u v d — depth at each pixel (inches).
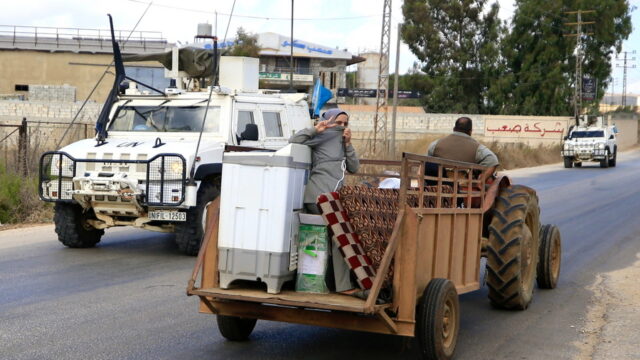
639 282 406.3
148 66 2017.7
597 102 2970.0
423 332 241.9
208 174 452.4
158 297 348.2
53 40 2140.7
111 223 462.3
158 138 461.7
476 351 274.4
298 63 2987.2
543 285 389.1
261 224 237.0
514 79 2842.0
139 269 415.5
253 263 237.6
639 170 1555.1
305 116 552.1
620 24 2955.2
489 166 317.1
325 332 295.7
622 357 268.2
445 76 2891.2
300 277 242.7
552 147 2050.9
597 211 759.1
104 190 435.2
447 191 266.1
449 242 267.9
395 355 265.0
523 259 330.3
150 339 278.5
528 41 2812.5
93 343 271.1
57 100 1768.0
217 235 245.6
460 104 2901.1
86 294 351.3
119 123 498.9
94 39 2144.4
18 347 264.2
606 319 325.1
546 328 309.7
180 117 487.8
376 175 323.0
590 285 400.5
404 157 229.9
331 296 236.5
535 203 349.1
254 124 474.9
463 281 287.3
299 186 244.4
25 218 602.2
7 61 2139.5
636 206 809.5
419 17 2888.8
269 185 236.5
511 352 273.7
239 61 537.3
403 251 231.0
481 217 305.0
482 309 343.6
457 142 322.3
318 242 241.0
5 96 1865.2
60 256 450.9
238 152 252.4
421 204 240.4
